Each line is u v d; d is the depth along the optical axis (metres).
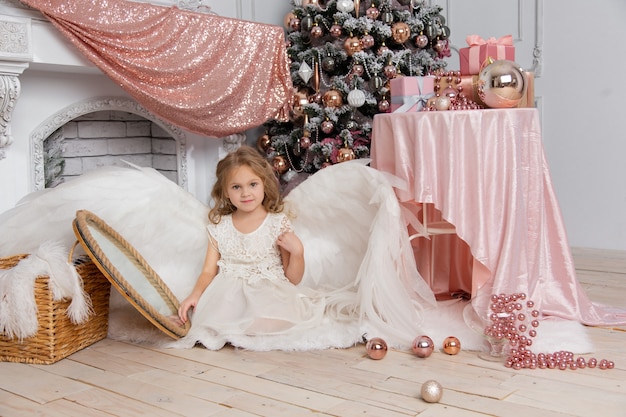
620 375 1.88
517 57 4.02
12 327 1.98
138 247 2.38
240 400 1.72
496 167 2.25
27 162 2.95
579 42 3.79
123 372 1.95
